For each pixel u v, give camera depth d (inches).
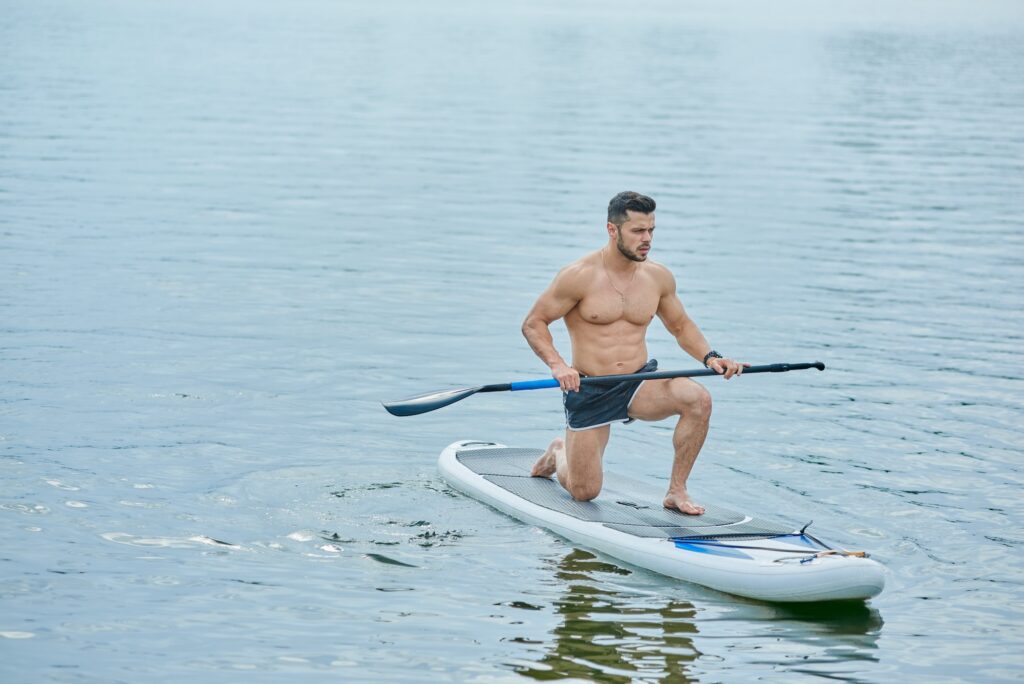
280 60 3368.6
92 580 567.2
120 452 733.3
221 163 1838.1
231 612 543.2
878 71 3777.1
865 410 877.2
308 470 727.7
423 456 770.8
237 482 700.0
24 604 539.8
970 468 765.3
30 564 579.5
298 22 4955.7
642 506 684.1
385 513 674.2
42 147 1876.2
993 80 3597.4
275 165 1846.7
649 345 1033.5
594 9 7381.9
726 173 1926.7
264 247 1328.7
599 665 508.7
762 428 834.2
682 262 1330.0
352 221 1481.3
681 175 1889.8
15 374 868.6
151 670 490.0
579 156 2030.0
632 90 3051.2
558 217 1535.4
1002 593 593.3
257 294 1135.0
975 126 2603.3
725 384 935.0
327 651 511.5
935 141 2369.6
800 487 729.6
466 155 2005.4
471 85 2999.5
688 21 6338.6
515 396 906.1
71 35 3730.3
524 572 606.5
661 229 1494.8
